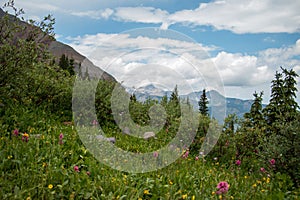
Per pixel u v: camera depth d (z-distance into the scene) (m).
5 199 3.45
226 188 4.62
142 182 4.74
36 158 4.75
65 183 3.99
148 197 4.44
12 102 7.52
